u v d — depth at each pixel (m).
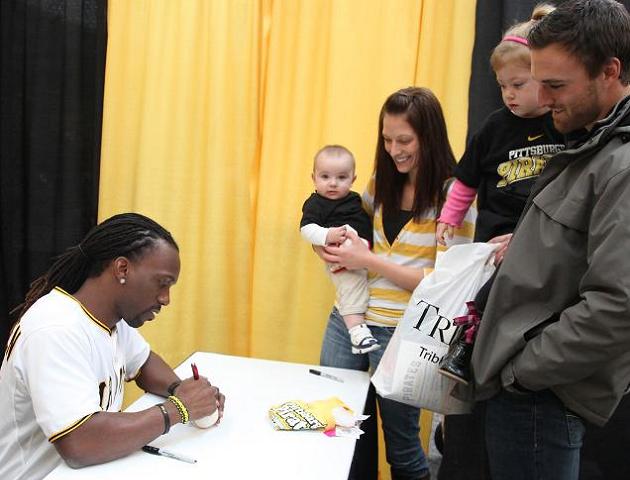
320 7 2.30
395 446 1.92
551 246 1.13
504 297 1.20
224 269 2.46
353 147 2.29
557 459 1.22
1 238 2.63
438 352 1.46
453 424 1.53
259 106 2.44
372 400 1.79
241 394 1.53
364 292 1.83
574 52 1.05
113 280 1.26
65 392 1.15
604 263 1.01
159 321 2.46
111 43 2.45
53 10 2.47
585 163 1.11
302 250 2.40
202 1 2.36
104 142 2.50
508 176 1.61
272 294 2.43
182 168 2.41
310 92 2.34
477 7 2.12
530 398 1.22
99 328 1.28
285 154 2.39
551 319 1.15
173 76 2.38
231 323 2.52
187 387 1.35
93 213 2.61
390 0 2.19
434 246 1.75
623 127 1.04
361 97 2.27
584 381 1.13
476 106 2.15
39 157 2.55
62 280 1.29
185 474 1.15
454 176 1.72
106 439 1.16
